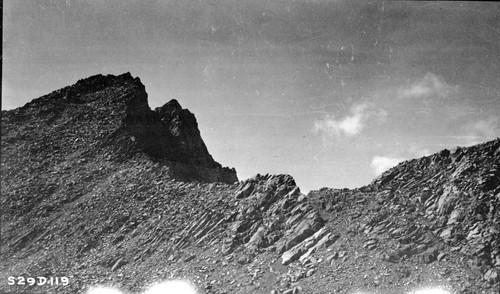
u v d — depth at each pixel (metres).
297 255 67.25
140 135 108.06
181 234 77.44
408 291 58.38
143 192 89.62
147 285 70.00
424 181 74.38
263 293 63.34
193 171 107.81
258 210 76.31
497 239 62.28
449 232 64.94
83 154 101.88
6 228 87.69
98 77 121.25
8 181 96.69
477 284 57.75
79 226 85.25
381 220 68.75
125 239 80.69
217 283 67.00
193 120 121.75
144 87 118.81
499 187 69.25
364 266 62.75
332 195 75.19
